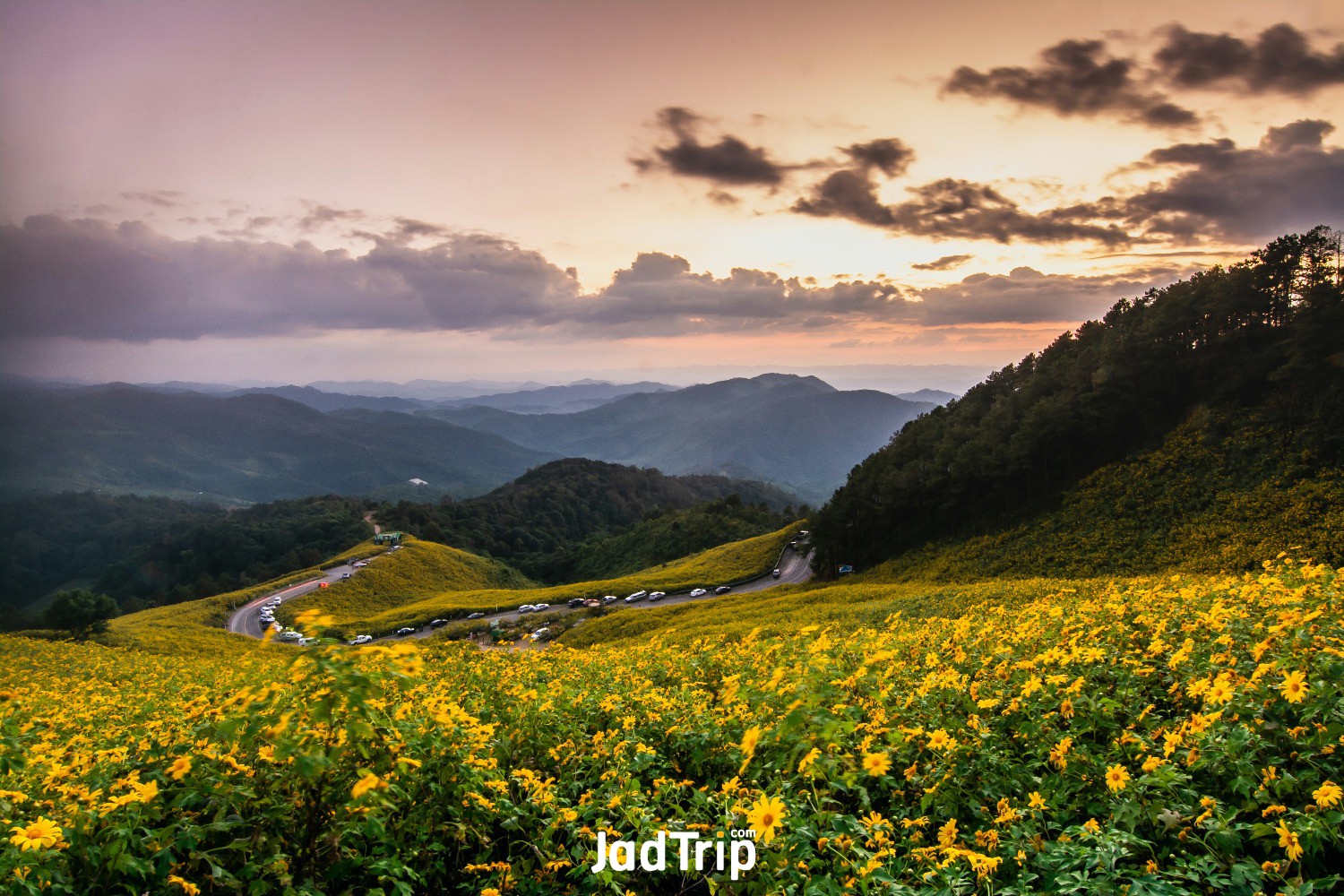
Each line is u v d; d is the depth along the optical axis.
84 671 25.14
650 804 5.97
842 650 9.85
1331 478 45.16
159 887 4.43
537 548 185.38
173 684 14.57
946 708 7.22
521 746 7.34
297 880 4.73
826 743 5.46
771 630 30.48
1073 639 9.31
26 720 9.48
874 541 81.88
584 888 5.16
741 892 4.80
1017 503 69.00
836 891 4.30
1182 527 49.75
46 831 4.11
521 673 11.02
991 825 5.27
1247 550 42.84
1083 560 52.72
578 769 6.78
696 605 63.38
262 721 4.38
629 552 158.25
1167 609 10.80
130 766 6.01
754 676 10.16
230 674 13.91
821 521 84.00
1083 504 59.97
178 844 4.47
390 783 4.96
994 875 4.73
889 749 6.01
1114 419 65.31
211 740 5.28
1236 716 5.57
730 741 7.26
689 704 8.83
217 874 4.34
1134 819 4.79
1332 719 5.03
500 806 5.57
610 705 8.69
